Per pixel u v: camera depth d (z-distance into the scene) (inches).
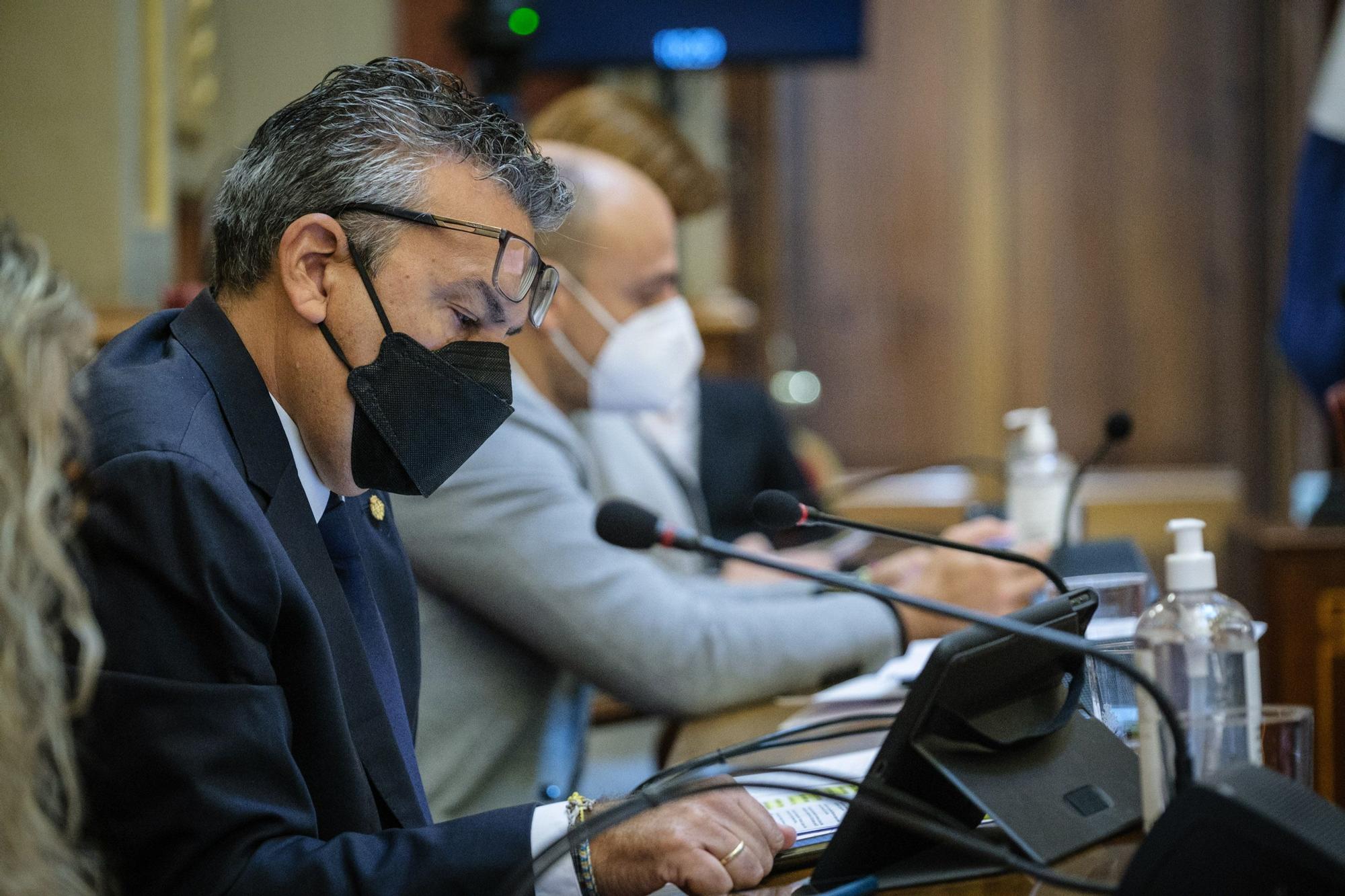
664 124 220.4
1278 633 193.8
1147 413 386.0
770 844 92.2
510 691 157.9
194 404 94.2
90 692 80.4
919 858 89.7
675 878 86.9
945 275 386.0
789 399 382.0
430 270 97.9
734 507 268.7
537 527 154.4
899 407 387.2
